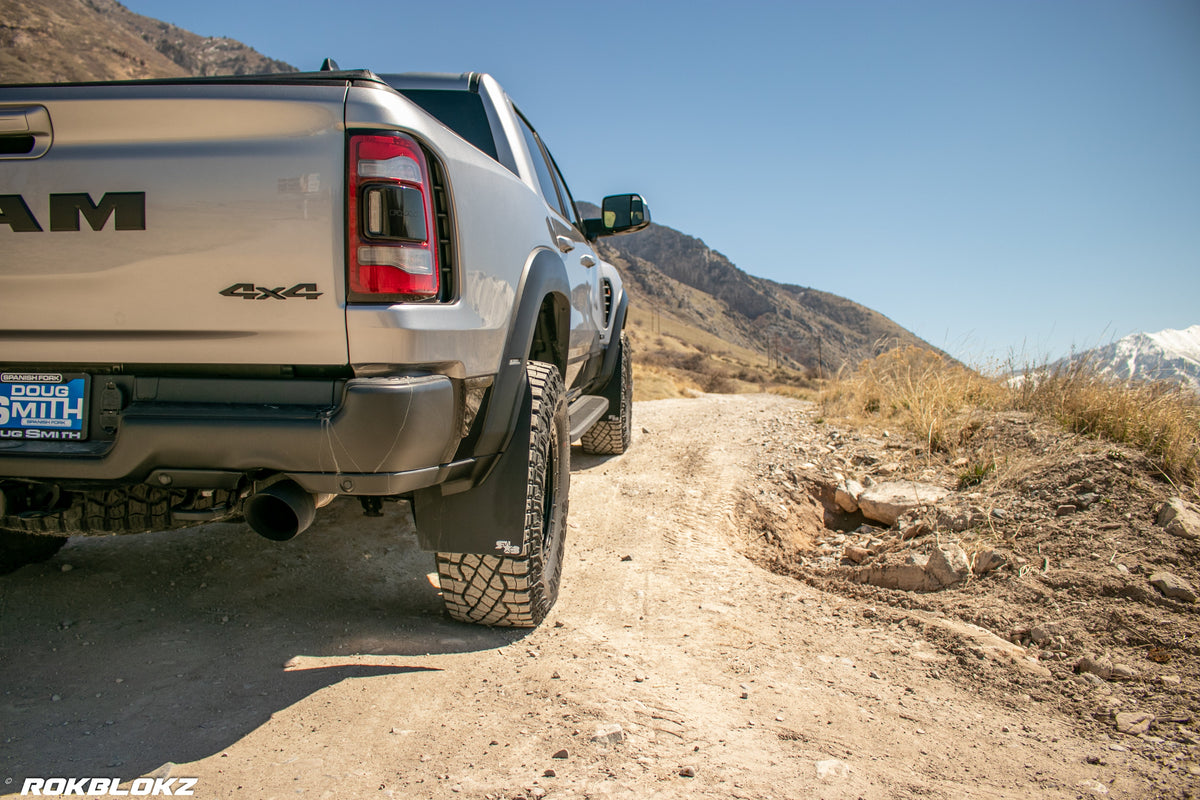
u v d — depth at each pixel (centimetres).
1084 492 396
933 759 208
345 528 403
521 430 268
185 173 198
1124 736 227
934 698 250
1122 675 261
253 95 197
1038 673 267
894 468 529
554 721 210
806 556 445
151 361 206
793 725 221
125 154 200
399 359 202
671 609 320
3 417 212
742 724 218
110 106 198
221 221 198
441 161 219
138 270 201
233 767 183
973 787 194
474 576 270
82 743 192
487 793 175
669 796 176
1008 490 428
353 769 184
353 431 195
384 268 199
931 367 739
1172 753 215
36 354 209
